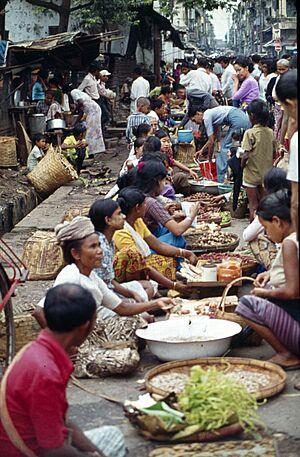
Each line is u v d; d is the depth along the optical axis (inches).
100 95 813.9
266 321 206.5
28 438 145.5
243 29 4375.0
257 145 371.6
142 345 231.5
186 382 192.4
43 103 717.9
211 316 235.1
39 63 721.0
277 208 210.2
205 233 329.4
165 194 351.9
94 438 159.5
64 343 148.5
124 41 1254.9
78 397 199.8
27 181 581.3
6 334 217.3
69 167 574.6
